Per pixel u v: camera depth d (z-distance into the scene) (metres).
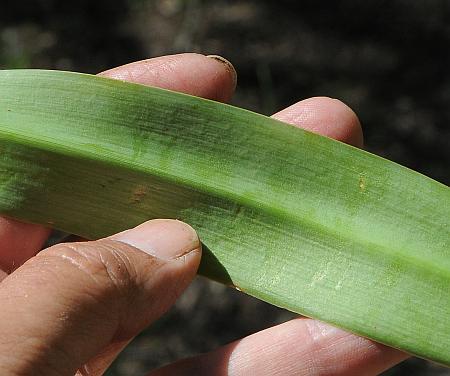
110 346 0.30
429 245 0.28
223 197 0.28
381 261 0.28
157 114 0.28
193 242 0.28
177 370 0.30
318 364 0.29
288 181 0.28
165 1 0.57
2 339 0.25
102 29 0.55
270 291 0.28
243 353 0.30
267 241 0.28
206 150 0.28
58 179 0.28
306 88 0.52
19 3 0.56
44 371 0.25
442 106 0.50
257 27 0.55
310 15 0.55
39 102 0.28
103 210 0.28
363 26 0.54
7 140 0.28
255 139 0.28
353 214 0.28
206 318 0.43
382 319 0.27
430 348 0.27
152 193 0.28
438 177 0.47
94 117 0.28
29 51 0.53
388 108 0.51
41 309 0.25
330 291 0.28
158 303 0.28
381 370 0.30
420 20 0.54
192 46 0.54
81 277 0.26
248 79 0.53
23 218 0.28
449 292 0.27
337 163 0.28
